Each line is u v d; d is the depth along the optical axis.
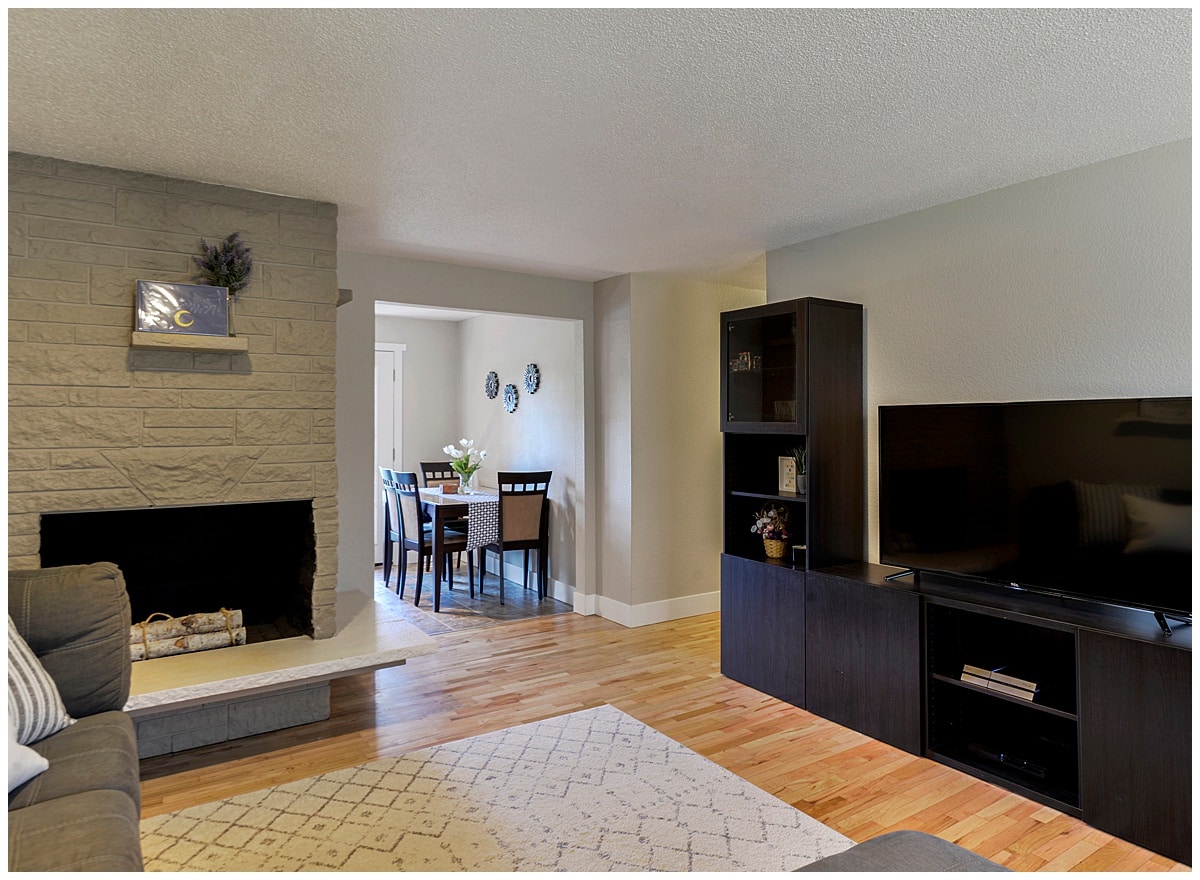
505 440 6.83
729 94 2.29
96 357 2.88
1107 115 2.43
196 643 3.21
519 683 3.89
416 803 2.64
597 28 1.91
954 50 2.02
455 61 2.08
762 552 4.09
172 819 2.53
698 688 3.83
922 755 3.03
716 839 2.42
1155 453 2.48
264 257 3.23
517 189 3.20
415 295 4.54
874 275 3.70
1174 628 2.46
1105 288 2.83
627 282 5.00
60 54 2.02
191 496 3.06
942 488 3.16
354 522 4.32
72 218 2.84
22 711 1.91
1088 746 2.50
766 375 3.75
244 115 2.44
